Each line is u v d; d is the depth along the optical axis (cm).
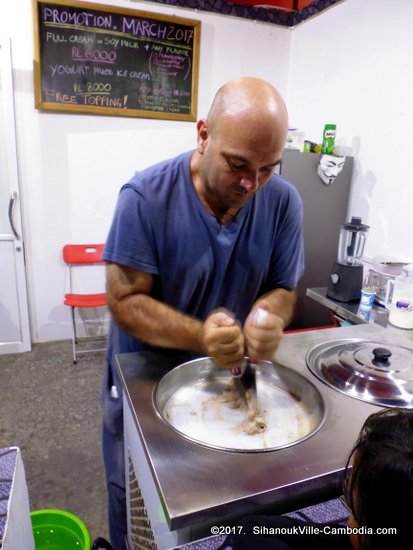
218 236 96
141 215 91
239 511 57
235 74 286
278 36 287
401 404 79
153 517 75
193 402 85
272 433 75
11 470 85
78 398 233
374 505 45
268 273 117
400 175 198
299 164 223
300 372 91
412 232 193
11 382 248
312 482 61
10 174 258
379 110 208
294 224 110
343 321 190
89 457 188
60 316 301
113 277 93
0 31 238
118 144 277
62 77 253
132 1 253
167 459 63
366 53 214
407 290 163
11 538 75
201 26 268
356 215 231
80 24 246
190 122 286
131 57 260
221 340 77
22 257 273
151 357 96
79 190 279
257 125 74
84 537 120
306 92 273
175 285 101
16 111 254
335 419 75
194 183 94
